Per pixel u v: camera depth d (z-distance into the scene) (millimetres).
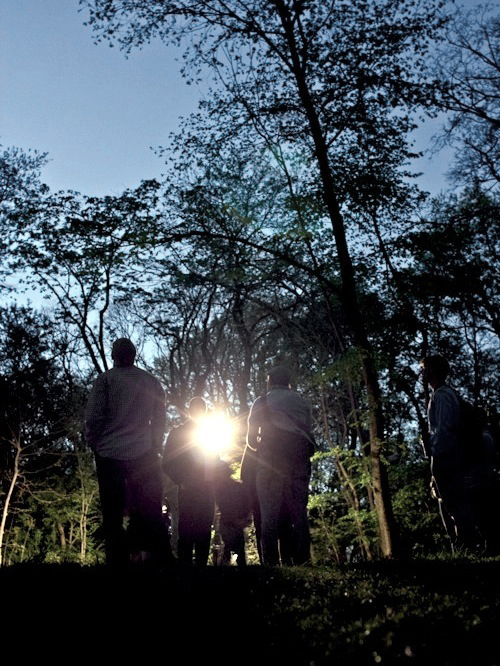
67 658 2908
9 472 34594
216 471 9312
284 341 34562
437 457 7086
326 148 17297
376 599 3861
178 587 4453
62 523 40938
